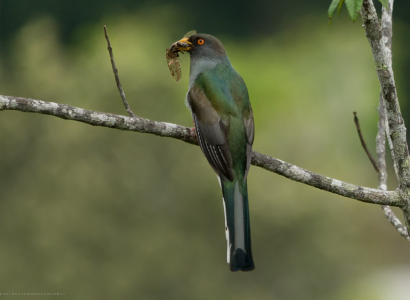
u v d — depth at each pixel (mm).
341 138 28078
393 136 5367
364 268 19750
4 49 31047
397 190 5547
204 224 16328
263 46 35750
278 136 20984
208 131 6711
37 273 15586
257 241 16875
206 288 16031
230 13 37406
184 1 36781
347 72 30500
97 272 15688
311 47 33188
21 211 15953
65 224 15859
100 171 16250
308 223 17016
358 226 19312
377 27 5012
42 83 17234
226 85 7004
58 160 16250
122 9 33375
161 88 17344
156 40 20031
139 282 15797
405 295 21266
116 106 17109
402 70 35844
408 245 24922
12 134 16344
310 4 37156
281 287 16812
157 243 15969
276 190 16969
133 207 16156
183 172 16453
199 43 7488
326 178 5770
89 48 21844
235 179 6453
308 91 29422
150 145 16469
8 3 32250
